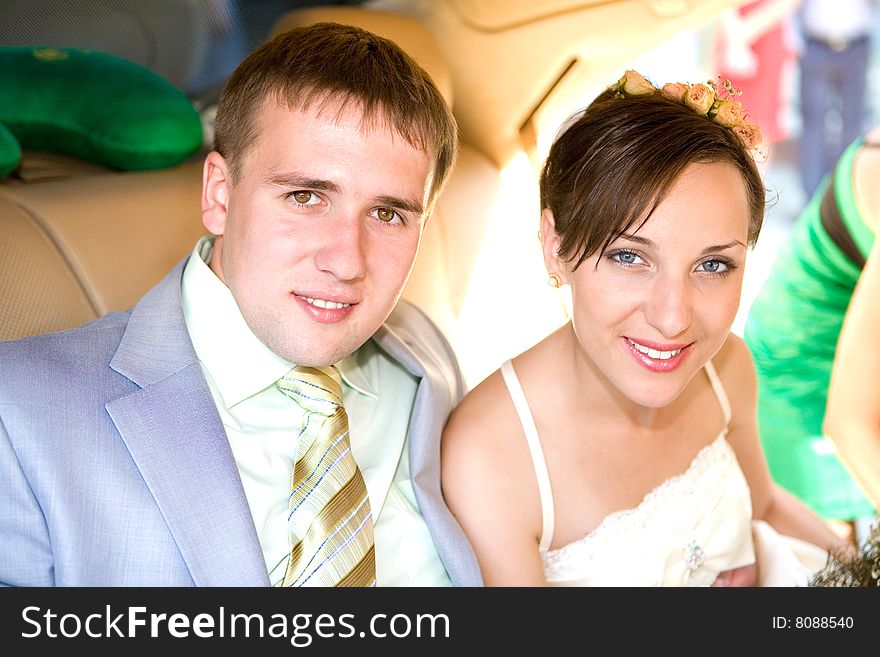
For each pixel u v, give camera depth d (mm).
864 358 1994
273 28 1832
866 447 1990
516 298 2043
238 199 1115
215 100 1846
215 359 1147
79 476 1021
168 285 1188
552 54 2059
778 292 2357
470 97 2102
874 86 4195
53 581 1021
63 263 1309
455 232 1949
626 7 2041
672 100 1236
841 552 1424
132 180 1494
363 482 1146
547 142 2193
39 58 1593
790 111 4359
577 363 1354
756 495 1718
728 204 1188
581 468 1383
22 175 1517
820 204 2260
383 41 1155
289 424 1166
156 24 1785
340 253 1069
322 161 1064
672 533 1403
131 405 1059
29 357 1062
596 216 1196
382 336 1314
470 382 1834
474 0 1997
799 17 4152
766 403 2400
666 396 1244
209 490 1053
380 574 1180
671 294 1190
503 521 1341
